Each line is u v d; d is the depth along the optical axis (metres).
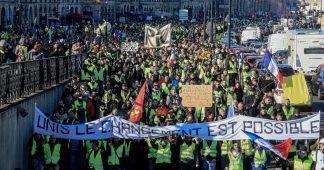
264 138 36.41
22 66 40.56
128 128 36.22
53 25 139.12
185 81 54.28
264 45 113.75
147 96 48.38
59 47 56.62
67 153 38.72
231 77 63.50
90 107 43.84
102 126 36.19
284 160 38.97
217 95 48.62
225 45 119.06
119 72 57.66
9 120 35.25
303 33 79.88
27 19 193.62
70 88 48.28
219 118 39.25
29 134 40.12
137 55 73.62
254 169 37.34
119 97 48.81
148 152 37.88
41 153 36.56
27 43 67.19
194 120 41.53
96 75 56.09
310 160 36.09
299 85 45.38
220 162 38.53
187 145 37.41
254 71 59.53
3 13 183.38
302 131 36.34
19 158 37.34
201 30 160.25
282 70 69.62
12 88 37.91
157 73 58.41
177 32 155.75
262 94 52.34
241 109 42.28
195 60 71.44
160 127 36.44
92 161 36.88
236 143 36.72
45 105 45.59
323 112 56.62
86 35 111.06
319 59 79.25
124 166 38.03
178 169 38.09
